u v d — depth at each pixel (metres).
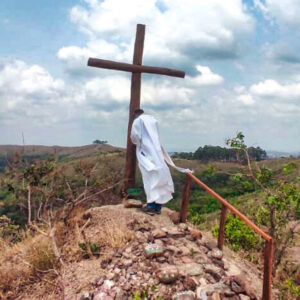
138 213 5.79
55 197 5.14
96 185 5.53
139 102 6.52
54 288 4.09
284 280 5.66
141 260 4.44
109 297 3.72
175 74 6.61
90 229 5.38
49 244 4.80
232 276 4.29
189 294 3.78
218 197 4.95
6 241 5.51
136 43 6.49
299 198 5.74
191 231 5.37
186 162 29.80
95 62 6.19
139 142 6.00
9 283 4.29
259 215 6.52
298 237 7.30
